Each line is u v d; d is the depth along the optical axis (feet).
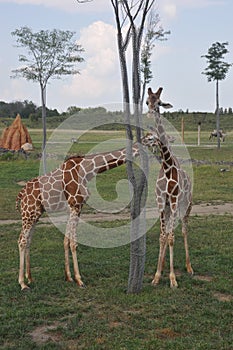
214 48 110.73
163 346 17.65
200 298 22.59
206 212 45.24
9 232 37.27
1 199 51.80
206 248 31.50
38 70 67.82
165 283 25.07
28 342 18.15
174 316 20.39
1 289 24.14
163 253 25.43
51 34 68.13
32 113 203.92
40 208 25.39
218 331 18.93
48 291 23.82
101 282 25.18
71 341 18.34
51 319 20.44
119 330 19.11
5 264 28.78
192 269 27.07
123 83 23.38
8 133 102.42
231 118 203.00
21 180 66.80
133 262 23.40
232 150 107.24
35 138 130.82
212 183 62.54
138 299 22.39
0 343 18.25
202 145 120.37
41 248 32.22
